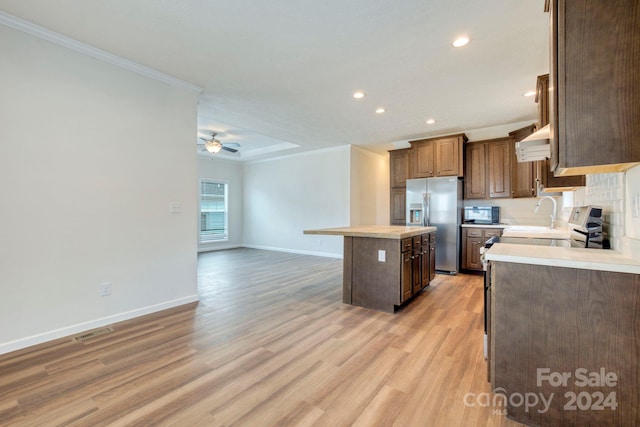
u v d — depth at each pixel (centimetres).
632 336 131
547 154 229
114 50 266
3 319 223
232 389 179
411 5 205
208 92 357
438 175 526
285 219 762
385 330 266
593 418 138
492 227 475
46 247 243
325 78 318
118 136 282
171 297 324
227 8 209
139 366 204
